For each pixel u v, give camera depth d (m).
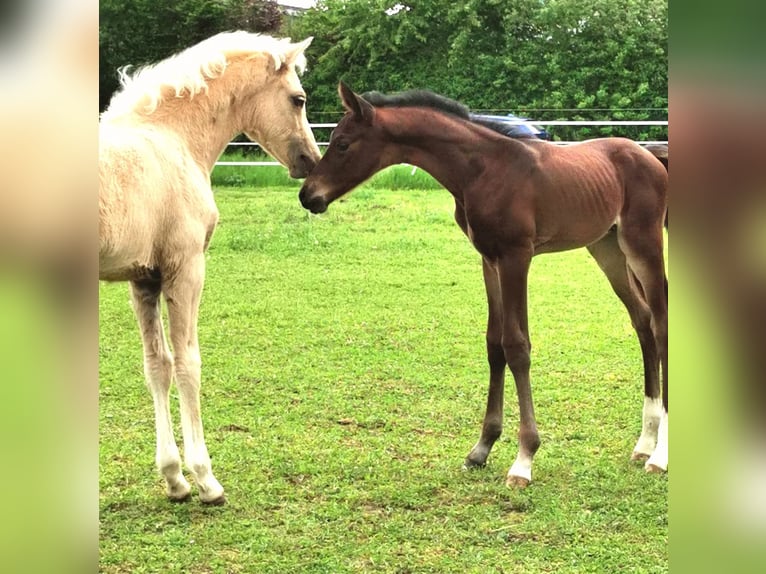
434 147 3.98
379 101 4.08
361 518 3.55
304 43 4.07
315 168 4.09
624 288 4.44
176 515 3.57
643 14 20.83
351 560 3.19
